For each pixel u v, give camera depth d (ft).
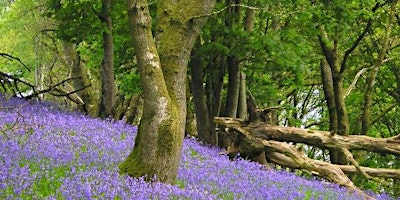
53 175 24.31
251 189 32.40
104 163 28.86
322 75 79.97
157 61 27.55
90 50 71.92
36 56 88.43
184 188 27.02
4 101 46.52
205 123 59.00
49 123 38.22
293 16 62.28
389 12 80.94
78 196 21.06
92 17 55.62
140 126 28.35
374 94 99.60
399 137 50.93
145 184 25.21
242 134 52.65
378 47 86.84
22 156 26.71
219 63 62.03
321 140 51.44
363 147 51.52
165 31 28.78
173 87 28.22
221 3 55.11
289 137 52.16
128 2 26.99
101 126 43.50
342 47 85.30
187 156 41.06
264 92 76.54
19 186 21.03
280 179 40.06
